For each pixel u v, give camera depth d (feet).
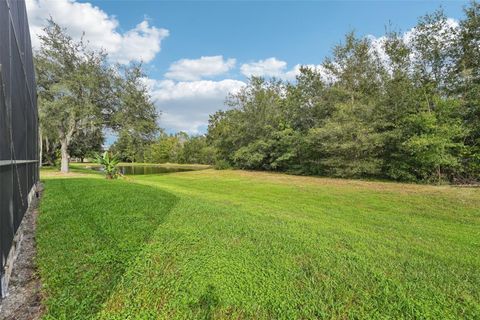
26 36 16.25
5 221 8.33
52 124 48.24
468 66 42.45
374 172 49.19
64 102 47.65
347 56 56.34
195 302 7.64
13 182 10.39
